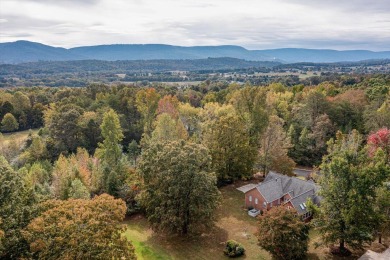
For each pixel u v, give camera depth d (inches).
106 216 1125.7
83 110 3831.2
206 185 1653.5
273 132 2504.9
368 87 4475.9
